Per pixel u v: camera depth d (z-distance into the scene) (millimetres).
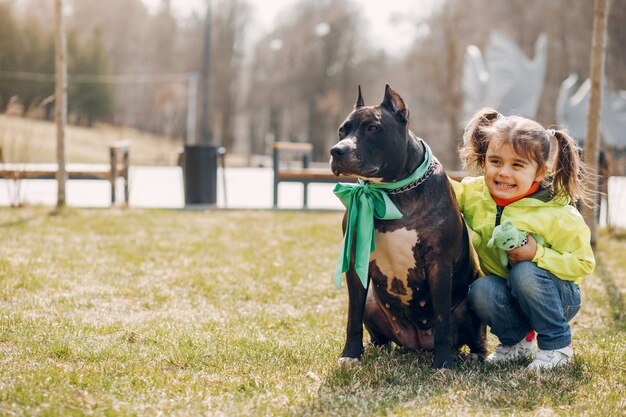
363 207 3459
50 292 5129
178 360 3613
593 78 7559
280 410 2949
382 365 3617
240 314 4832
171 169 28125
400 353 3986
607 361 3703
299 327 4531
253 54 57438
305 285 5816
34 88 46000
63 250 6762
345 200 3574
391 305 3775
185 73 55906
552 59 39719
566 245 3539
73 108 50688
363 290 3648
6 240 7133
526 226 3521
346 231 3555
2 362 3439
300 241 7984
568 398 3129
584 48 37406
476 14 40938
